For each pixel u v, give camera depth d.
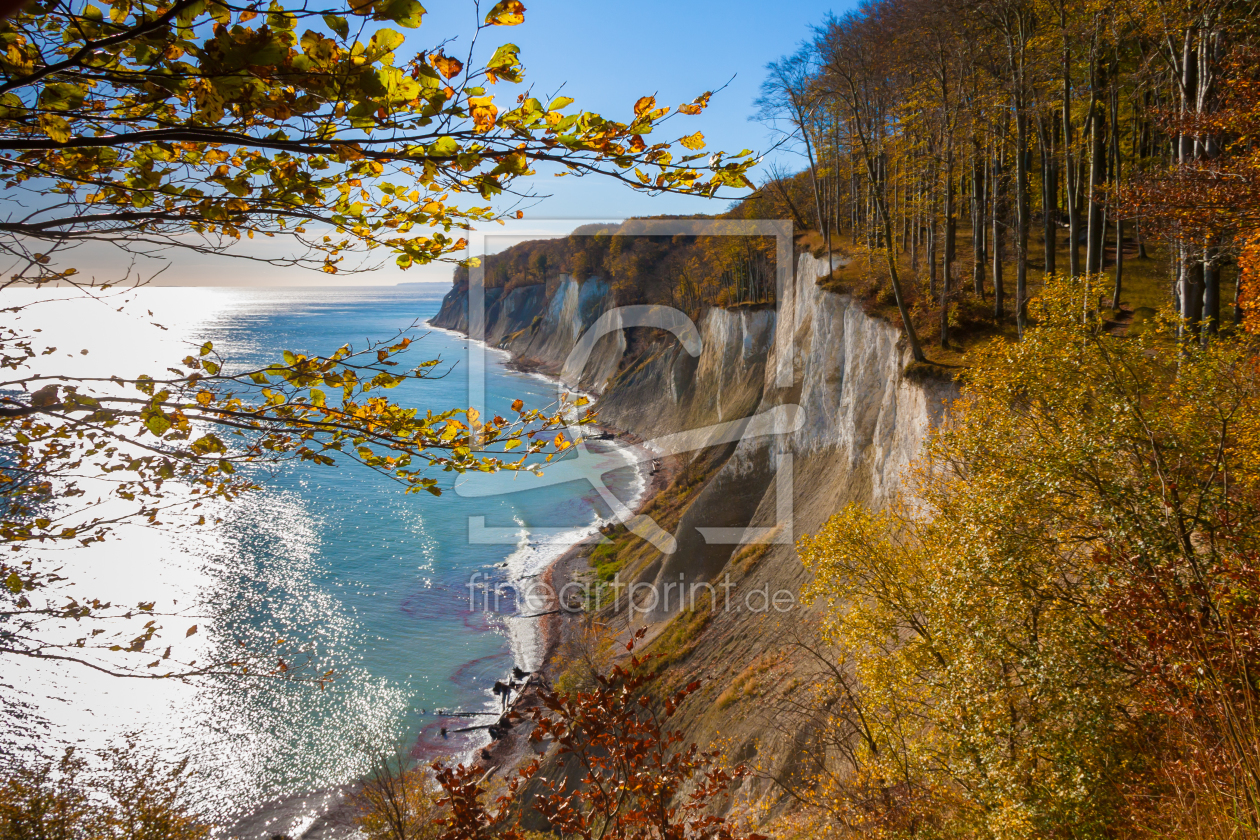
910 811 10.58
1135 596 7.50
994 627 9.20
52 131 2.92
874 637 12.49
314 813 27.14
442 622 39.78
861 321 31.23
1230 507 7.78
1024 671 8.89
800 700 19.38
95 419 3.38
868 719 12.50
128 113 3.13
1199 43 16.58
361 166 3.11
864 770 12.09
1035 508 9.02
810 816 13.49
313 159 3.11
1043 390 10.27
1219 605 6.88
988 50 27.45
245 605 41.34
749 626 27.53
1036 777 8.41
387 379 3.89
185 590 42.62
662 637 30.89
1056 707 8.31
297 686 34.16
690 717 24.33
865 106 30.88
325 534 52.25
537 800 5.20
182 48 2.42
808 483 33.47
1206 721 6.45
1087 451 8.45
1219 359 9.28
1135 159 31.20
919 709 11.71
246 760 29.92
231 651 36.16
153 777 19.12
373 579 45.12
